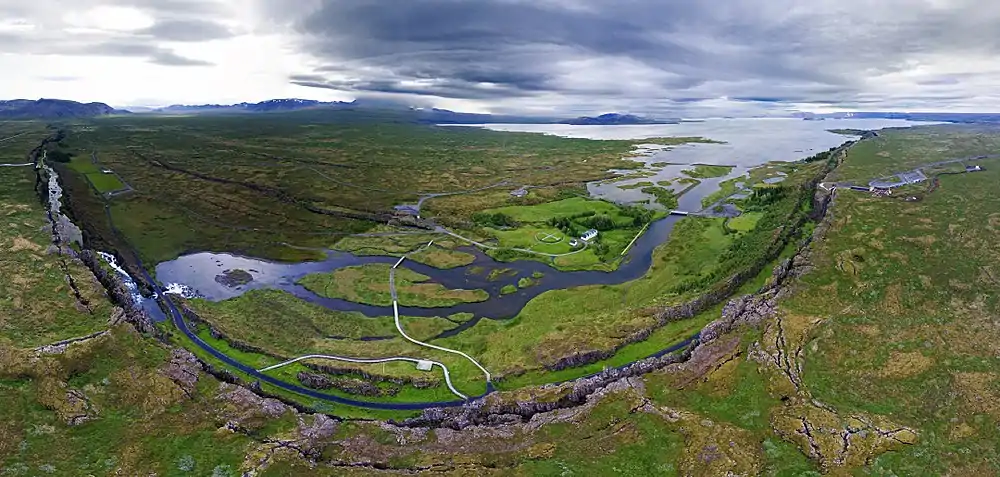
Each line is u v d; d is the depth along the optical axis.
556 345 95.38
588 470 66.19
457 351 98.56
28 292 99.69
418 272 135.00
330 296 121.75
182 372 84.44
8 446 67.00
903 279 100.38
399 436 74.00
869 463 63.22
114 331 89.88
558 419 75.44
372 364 94.00
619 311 107.62
